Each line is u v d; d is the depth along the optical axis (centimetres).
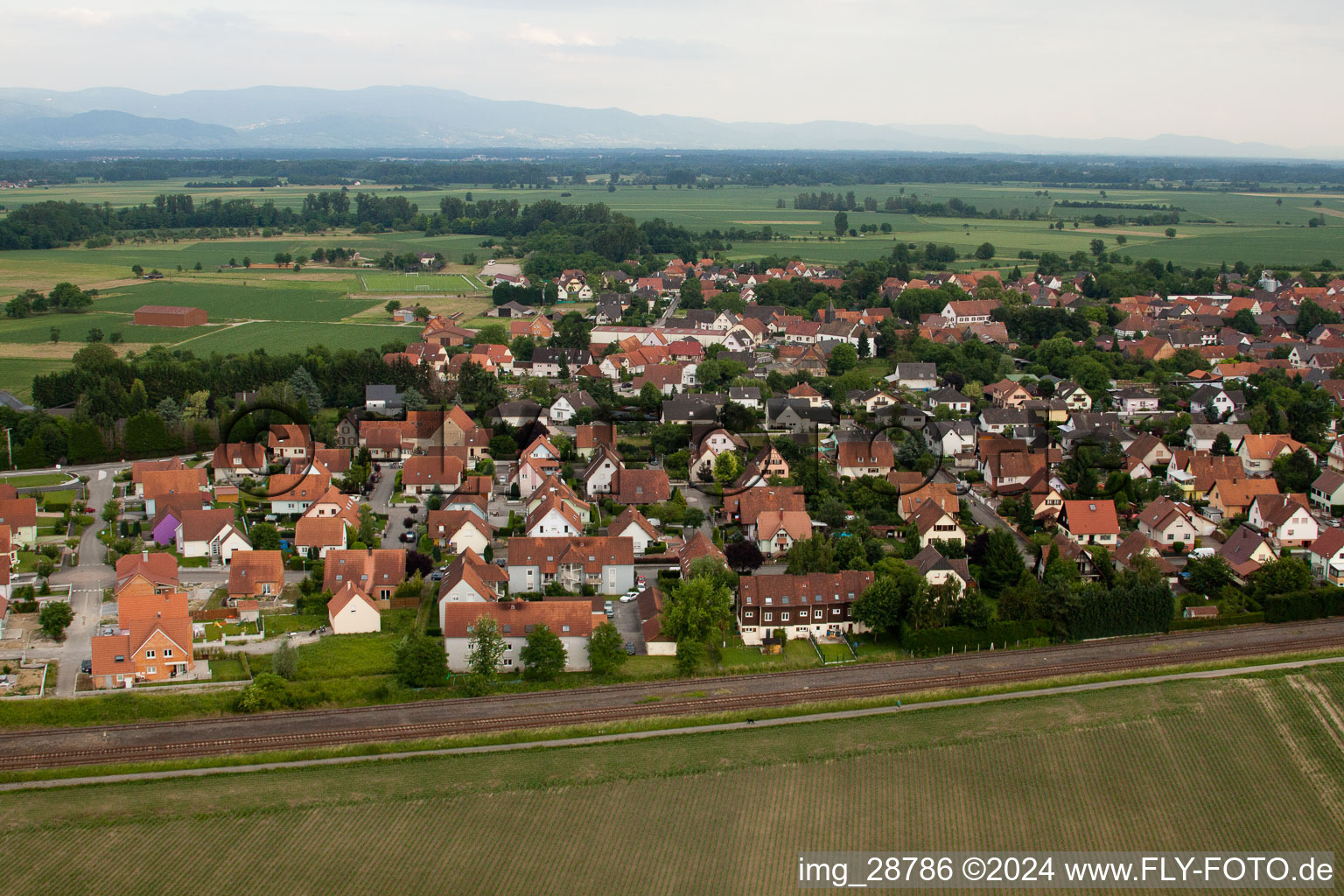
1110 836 9800
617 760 10612
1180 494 18500
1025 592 13438
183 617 12462
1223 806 10188
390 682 12144
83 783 10181
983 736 11050
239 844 9325
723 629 13400
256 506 18112
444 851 9275
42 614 13088
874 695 11981
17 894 8706
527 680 12369
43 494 18412
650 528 16162
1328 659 12706
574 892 8875
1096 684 12188
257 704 11575
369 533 16388
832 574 13762
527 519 16512
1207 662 12662
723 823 9719
